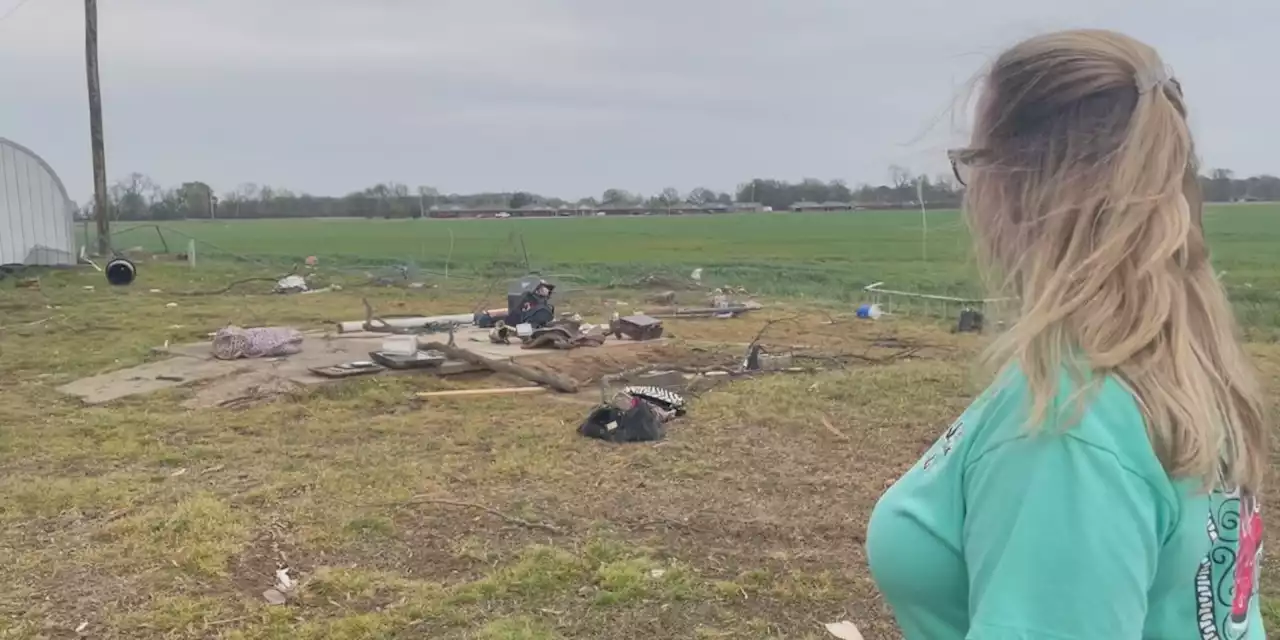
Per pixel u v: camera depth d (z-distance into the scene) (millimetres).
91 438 8445
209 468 7516
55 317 16234
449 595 5074
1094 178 1161
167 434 8609
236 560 5523
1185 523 1118
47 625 4691
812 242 49125
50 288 20609
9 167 22547
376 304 19312
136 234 48938
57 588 5129
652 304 19172
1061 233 1171
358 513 6336
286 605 4953
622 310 17984
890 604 1346
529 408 9641
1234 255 33000
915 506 1277
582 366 11508
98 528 6039
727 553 5738
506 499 6680
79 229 48906
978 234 1272
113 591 5094
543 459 7719
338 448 8141
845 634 4680
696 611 4953
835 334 14922
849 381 10805
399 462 7645
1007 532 1111
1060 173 1183
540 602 5035
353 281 23938
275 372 11188
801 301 19953
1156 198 1134
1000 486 1133
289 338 12469
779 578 5348
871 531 1347
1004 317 1245
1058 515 1077
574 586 5230
